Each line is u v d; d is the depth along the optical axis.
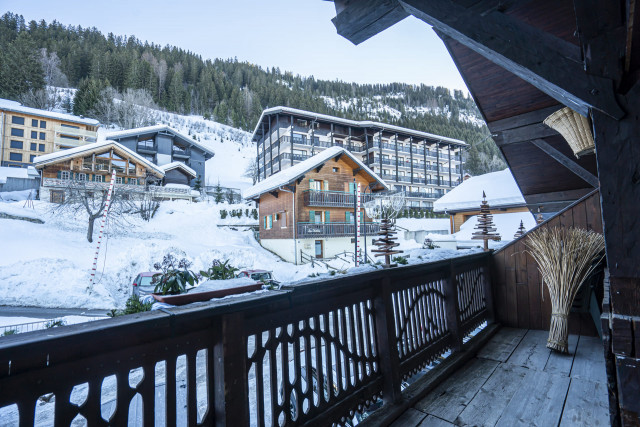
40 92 51.00
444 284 3.33
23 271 10.76
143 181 28.00
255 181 49.31
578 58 1.11
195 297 1.67
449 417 2.24
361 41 2.14
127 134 36.09
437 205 15.67
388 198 15.42
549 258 3.50
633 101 1.07
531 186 6.68
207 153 44.56
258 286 1.90
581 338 3.73
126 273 12.94
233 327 1.39
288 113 36.50
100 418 1.05
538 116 4.92
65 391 0.97
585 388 2.57
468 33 1.29
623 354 1.19
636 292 1.14
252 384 3.88
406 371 2.55
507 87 4.68
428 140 46.69
